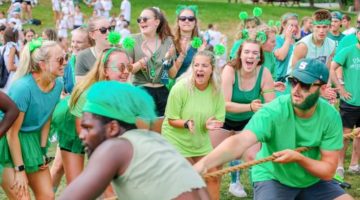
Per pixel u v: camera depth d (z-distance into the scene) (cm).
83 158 588
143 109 321
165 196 309
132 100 318
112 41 631
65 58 536
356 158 848
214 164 446
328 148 477
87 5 2975
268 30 776
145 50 746
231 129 679
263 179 496
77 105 543
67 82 706
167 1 3378
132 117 318
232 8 3278
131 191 310
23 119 523
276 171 486
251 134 459
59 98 549
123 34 1992
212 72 608
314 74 448
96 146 317
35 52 520
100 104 314
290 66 845
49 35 1012
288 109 468
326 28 841
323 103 479
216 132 675
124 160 307
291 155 459
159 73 751
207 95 613
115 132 316
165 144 323
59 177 668
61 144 580
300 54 843
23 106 517
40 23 2545
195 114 608
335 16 1066
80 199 295
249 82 663
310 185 495
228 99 661
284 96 476
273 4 3938
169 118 613
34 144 540
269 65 790
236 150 451
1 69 1037
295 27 1070
